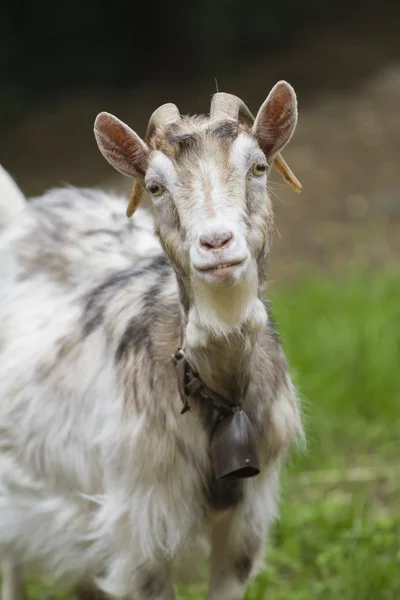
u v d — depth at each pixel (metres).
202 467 6.72
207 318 5.91
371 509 10.10
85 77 31.95
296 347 13.09
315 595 8.61
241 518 7.03
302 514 9.71
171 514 6.82
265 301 6.93
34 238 8.56
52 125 29.47
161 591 7.12
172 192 5.97
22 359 7.92
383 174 21.72
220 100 6.46
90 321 7.49
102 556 7.35
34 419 7.69
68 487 7.57
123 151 6.56
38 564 8.21
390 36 32.66
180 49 32.75
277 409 6.83
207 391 6.47
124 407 6.81
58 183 25.56
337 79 30.22
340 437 11.76
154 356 6.71
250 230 5.88
